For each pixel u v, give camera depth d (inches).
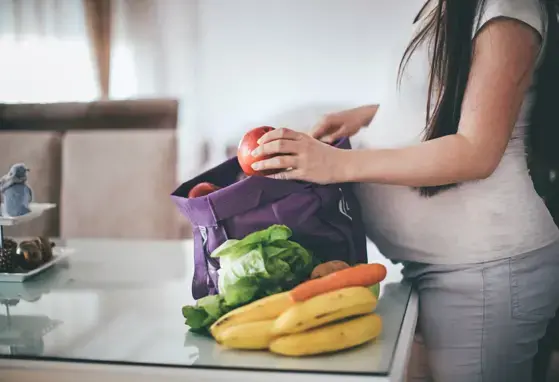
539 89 57.0
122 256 59.2
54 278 51.4
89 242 65.8
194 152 92.8
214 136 91.7
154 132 75.9
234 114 90.0
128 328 38.8
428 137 60.3
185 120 92.8
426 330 61.3
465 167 52.6
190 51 91.5
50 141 77.4
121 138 76.1
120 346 35.8
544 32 55.7
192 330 38.0
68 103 95.7
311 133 65.3
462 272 59.6
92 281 50.2
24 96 98.7
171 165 74.8
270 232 37.1
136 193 75.2
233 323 34.5
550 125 57.3
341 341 33.5
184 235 74.7
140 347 35.5
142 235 75.1
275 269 36.2
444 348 61.0
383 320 40.1
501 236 58.8
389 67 76.5
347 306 33.7
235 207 41.1
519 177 58.3
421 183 52.0
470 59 56.0
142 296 45.8
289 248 37.3
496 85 53.5
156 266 55.1
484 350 60.4
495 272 59.1
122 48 95.8
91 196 76.0
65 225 76.7
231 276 36.4
